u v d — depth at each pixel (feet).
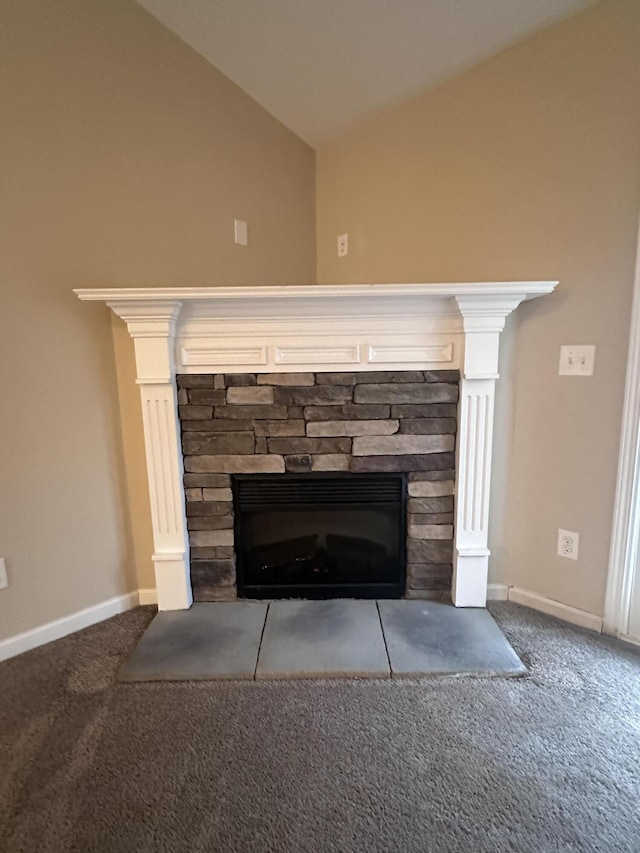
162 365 6.34
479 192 6.60
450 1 5.67
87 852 3.68
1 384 5.74
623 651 5.99
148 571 7.27
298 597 7.27
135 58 6.29
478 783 4.20
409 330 6.47
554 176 5.95
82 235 6.14
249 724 4.91
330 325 6.46
